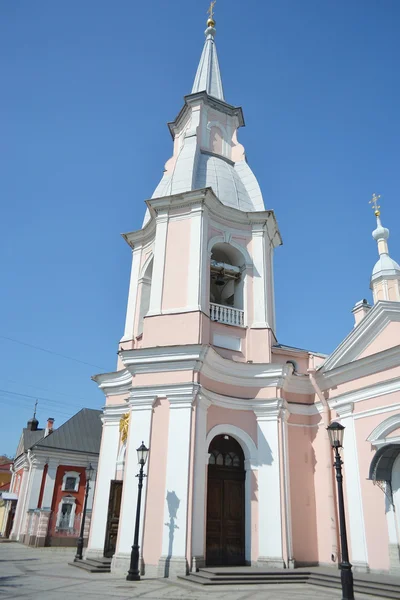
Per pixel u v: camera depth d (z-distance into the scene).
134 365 15.88
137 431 15.10
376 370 15.36
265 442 16.05
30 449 33.75
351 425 15.71
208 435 15.41
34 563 17.78
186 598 10.05
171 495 13.98
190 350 15.40
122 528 14.24
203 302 16.69
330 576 12.69
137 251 20.80
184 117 23.39
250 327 17.78
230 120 23.30
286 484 15.63
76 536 30.64
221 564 14.72
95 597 9.88
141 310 19.47
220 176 20.14
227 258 19.72
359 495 14.84
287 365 16.73
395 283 25.58
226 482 15.76
